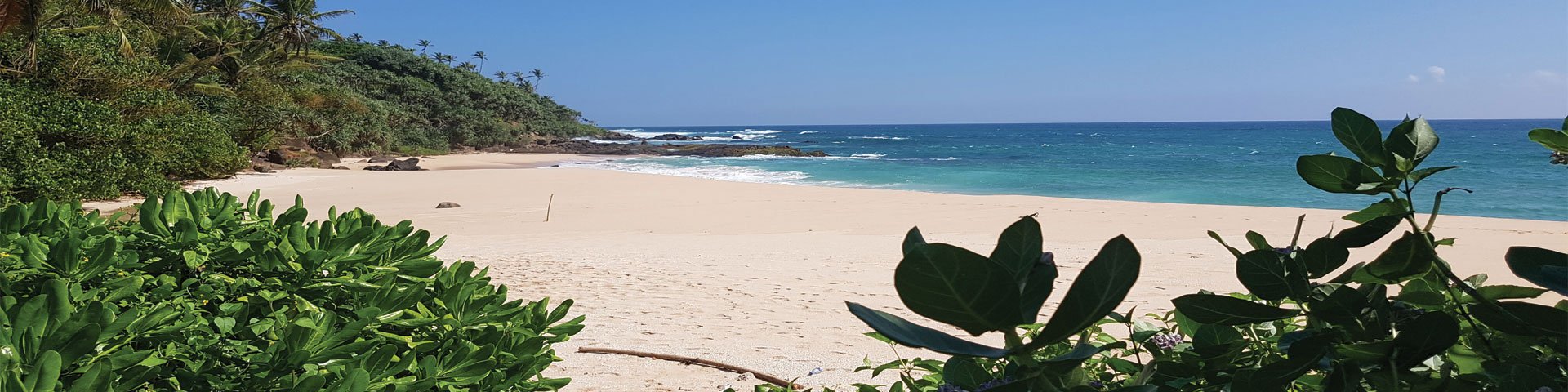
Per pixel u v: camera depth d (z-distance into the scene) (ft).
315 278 6.20
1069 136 438.40
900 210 69.87
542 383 7.88
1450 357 2.81
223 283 5.88
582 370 15.84
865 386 5.56
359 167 149.79
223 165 104.73
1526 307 2.35
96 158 69.62
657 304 24.75
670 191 91.40
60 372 4.40
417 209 72.84
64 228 6.68
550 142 310.65
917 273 1.46
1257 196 97.50
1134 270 1.52
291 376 5.24
